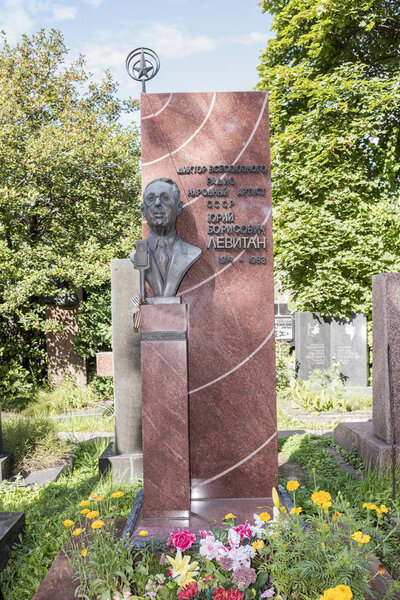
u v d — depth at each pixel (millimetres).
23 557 3693
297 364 11430
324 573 2342
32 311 10773
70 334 11977
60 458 6094
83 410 10250
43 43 11578
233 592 2428
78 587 2846
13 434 6281
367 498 4328
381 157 13070
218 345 4113
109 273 10570
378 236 12078
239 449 4109
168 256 3930
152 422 3709
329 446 6629
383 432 5469
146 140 4109
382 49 12938
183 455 3707
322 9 11555
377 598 2615
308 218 12320
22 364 11953
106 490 4867
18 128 10289
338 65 13094
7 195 9875
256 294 4109
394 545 3248
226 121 4098
